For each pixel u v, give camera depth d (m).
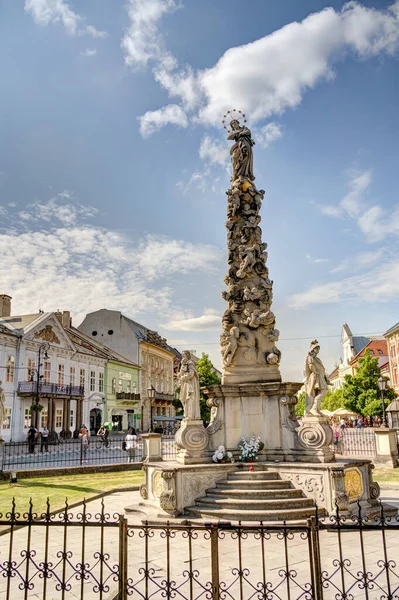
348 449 23.64
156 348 68.19
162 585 6.81
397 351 63.19
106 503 13.05
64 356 45.53
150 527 5.29
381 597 6.06
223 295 13.86
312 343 12.18
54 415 42.66
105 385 53.19
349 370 93.25
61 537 9.56
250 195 14.38
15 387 38.56
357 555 7.99
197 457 11.62
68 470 18.88
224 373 13.02
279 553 8.14
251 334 13.23
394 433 19.22
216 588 5.09
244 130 15.05
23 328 40.38
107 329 62.47
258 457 11.84
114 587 6.78
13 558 8.20
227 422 12.25
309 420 11.62
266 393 12.30
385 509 10.60
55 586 6.83
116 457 22.22
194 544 8.78
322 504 10.16
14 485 16.31
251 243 14.07
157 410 67.75
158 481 11.26
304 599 6.22
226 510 10.02
